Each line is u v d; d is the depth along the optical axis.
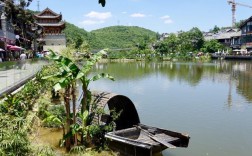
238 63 80.00
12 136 8.96
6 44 43.69
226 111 21.83
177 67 69.25
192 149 14.29
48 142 14.16
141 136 14.08
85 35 172.62
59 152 13.05
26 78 26.91
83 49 15.48
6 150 8.60
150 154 11.89
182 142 13.16
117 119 16.75
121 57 107.38
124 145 12.91
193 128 17.58
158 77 46.41
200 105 23.97
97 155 12.98
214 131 17.02
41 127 16.17
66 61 13.30
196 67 68.00
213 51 109.62
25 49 55.84
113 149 13.52
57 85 12.70
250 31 94.56
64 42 88.25
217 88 33.72
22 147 8.95
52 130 16.02
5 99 15.44
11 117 11.70
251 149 14.35
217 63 82.25
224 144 14.99
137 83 38.62
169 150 14.14
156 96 28.36
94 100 14.99
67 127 13.45
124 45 192.25
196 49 115.94
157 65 78.94
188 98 27.22
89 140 13.83
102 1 5.20
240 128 17.59
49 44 87.38
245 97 27.64
